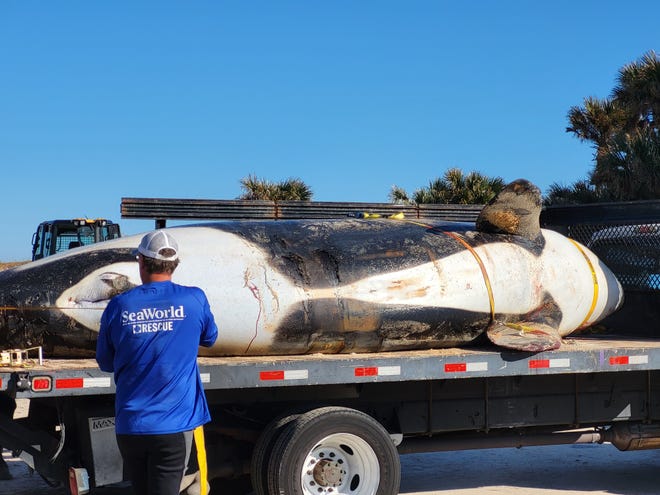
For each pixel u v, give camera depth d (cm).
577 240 780
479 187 2498
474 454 844
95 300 543
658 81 2466
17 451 534
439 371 562
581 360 598
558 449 870
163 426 382
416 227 651
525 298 642
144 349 385
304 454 523
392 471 545
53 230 1802
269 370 522
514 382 624
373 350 603
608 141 2436
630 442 668
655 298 721
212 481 592
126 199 1067
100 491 621
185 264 561
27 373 476
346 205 1128
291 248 593
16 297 540
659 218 707
